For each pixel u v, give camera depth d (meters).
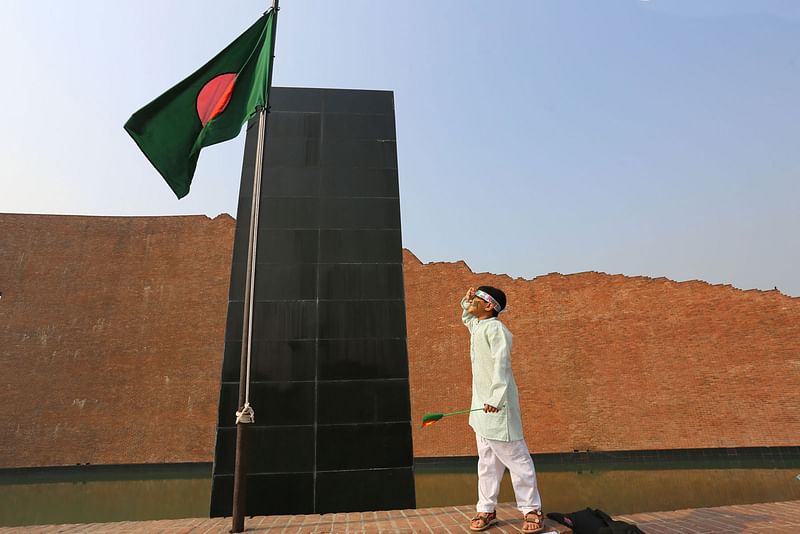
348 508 5.10
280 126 6.95
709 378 16.56
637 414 16.58
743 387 16.20
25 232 19.48
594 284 18.58
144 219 20.11
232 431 5.31
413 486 5.25
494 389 3.32
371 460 5.33
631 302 18.05
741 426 15.73
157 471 16.11
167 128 4.79
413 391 17.55
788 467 14.53
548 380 17.45
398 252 6.39
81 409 16.91
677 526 4.40
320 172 6.73
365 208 6.60
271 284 6.01
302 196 6.55
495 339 3.47
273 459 5.21
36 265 19.00
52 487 13.98
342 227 6.44
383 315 6.02
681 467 14.95
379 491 5.20
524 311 18.55
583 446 16.39
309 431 5.38
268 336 5.75
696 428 16.02
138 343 17.98
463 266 19.30
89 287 18.80
